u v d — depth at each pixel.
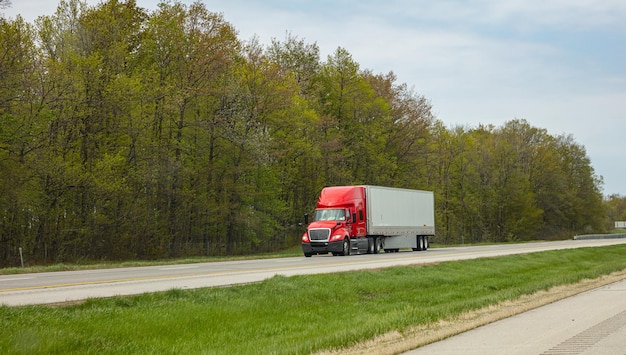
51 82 37.44
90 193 38.81
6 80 33.91
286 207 53.41
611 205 182.50
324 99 64.31
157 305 13.66
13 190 34.44
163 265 28.88
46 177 36.47
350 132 64.31
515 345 9.02
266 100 50.44
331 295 17.53
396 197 42.12
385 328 11.35
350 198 37.62
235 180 48.84
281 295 16.47
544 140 107.06
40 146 36.69
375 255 37.19
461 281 23.48
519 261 32.91
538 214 98.31
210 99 47.72
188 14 46.97
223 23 47.69
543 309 13.62
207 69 46.44
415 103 68.69
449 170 90.19
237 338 11.29
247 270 23.78
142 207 42.56
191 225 49.88
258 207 51.19
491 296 17.19
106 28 41.47
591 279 23.22
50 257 38.47
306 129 54.16
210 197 48.34
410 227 43.81
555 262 35.22
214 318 12.95
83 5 43.03
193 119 47.84
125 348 10.09
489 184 96.44
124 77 40.22
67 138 40.00
